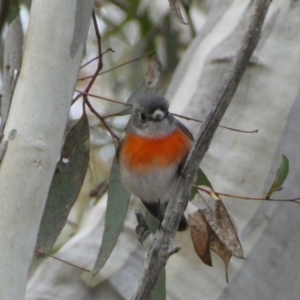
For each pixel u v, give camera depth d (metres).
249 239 8.28
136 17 12.41
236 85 5.85
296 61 8.88
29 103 6.29
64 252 8.62
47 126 6.27
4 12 8.77
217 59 9.20
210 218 7.26
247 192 8.41
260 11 5.62
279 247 8.30
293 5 9.16
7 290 5.82
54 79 6.38
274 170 8.45
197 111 8.94
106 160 12.48
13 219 6.00
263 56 8.90
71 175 8.05
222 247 7.30
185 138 7.56
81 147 8.12
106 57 12.46
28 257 6.00
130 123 7.90
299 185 8.39
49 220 7.89
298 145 8.54
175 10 6.97
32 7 6.65
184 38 12.66
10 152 6.16
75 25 6.55
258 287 8.19
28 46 6.51
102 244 7.61
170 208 6.13
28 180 6.09
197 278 8.16
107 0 12.64
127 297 8.17
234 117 8.70
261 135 8.57
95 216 9.38
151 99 7.63
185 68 9.77
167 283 8.14
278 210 8.33
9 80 6.45
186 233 8.24
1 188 6.07
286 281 8.28
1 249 5.91
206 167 8.54
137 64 12.22
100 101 12.52
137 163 7.50
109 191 7.96
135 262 8.36
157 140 7.44
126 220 8.61
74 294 8.23
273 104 8.70
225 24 9.62
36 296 8.19
